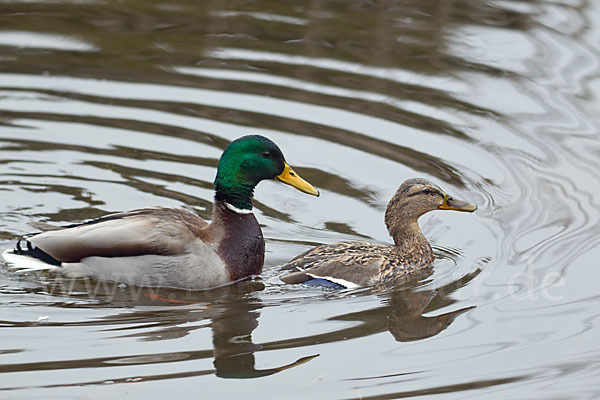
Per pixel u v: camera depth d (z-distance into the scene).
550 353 10.92
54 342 11.02
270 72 18.56
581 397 10.02
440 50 19.44
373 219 14.52
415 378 10.38
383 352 10.97
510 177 15.45
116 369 10.44
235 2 21.73
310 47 19.61
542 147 16.20
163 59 19.12
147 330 11.41
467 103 17.56
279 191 15.46
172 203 14.82
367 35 20.17
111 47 19.59
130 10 21.41
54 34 20.06
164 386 10.12
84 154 16.12
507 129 16.72
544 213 14.47
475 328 11.55
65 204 14.77
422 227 14.62
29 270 13.06
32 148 16.23
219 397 9.95
